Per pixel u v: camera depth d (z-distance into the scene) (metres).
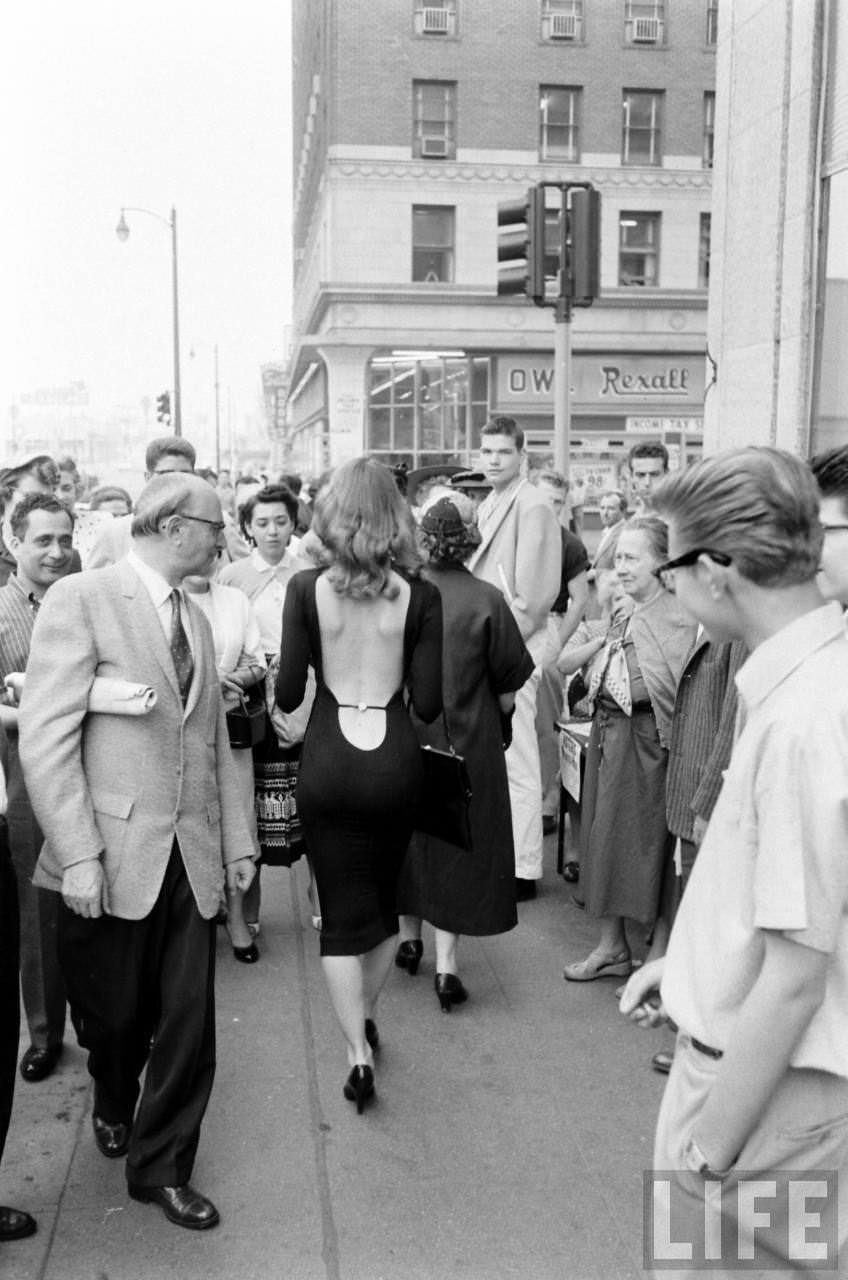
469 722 4.13
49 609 2.96
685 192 30.23
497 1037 4.01
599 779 4.29
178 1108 2.98
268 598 5.20
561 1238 2.90
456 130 29.52
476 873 4.11
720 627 1.69
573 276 7.55
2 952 2.84
